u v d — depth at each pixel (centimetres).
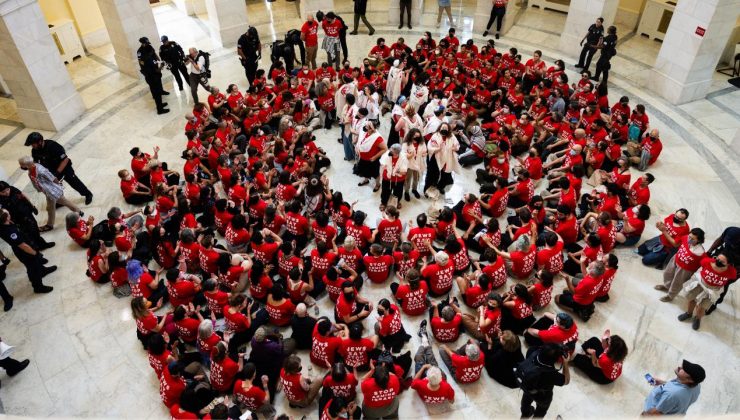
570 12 1348
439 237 773
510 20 1527
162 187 792
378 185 918
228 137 988
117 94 1270
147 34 1316
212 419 459
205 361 612
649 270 753
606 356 563
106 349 667
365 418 545
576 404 579
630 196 815
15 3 982
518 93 1092
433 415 566
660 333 662
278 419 500
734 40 1291
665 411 490
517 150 997
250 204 780
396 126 946
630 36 1492
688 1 1071
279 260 691
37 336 686
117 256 708
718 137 1055
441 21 1611
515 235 736
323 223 714
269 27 1589
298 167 862
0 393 616
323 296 713
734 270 605
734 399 584
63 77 1124
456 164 873
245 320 622
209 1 1438
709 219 843
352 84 1022
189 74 1213
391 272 747
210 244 688
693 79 1134
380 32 1554
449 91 1077
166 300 708
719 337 657
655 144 933
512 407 575
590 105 982
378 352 602
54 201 834
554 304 700
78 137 1105
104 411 594
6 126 1152
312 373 600
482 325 591
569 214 731
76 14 1422
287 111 1072
